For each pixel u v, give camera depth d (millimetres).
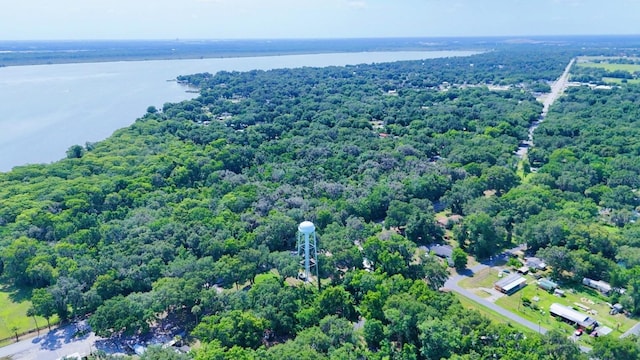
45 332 109188
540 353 88750
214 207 164125
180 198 175375
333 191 176375
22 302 120938
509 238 149000
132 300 107562
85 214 155375
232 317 101438
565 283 127000
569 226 138500
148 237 138000
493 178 188875
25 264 125938
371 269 132125
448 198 171625
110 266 123000
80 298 111250
